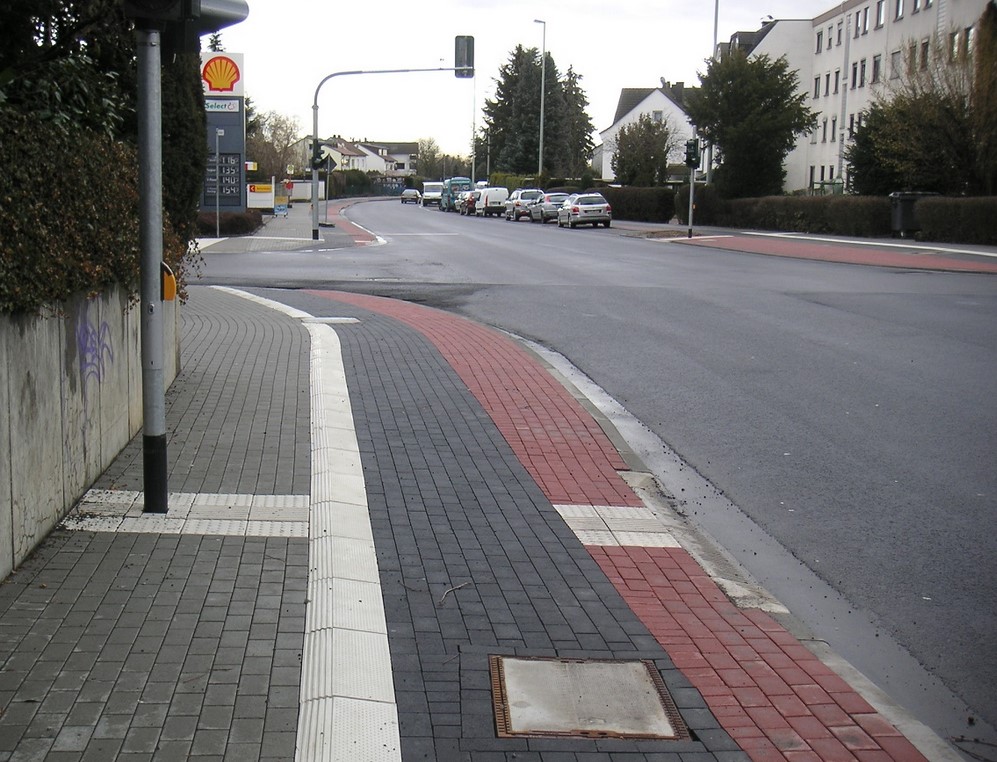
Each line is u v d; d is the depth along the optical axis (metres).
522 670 4.95
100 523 6.62
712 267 26.73
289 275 24.55
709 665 5.11
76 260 6.74
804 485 8.24
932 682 5.12
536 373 12.14
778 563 6.68
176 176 12.16
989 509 7.63
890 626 5.76
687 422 10.20
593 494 7.85
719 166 53.22
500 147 108.94
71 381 6.85
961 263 26.94
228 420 9.38
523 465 8.52
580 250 33.41
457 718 4.49
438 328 15.55
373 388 11.12
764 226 47.62
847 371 12.46
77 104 9.10
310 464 8.11
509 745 4.30
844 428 9.88
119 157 7.99
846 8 65.06
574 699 4.70
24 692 4.50
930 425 9.95
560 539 6.82
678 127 102.44
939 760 4.32
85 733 4.19
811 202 43.59
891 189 41.88
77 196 6.76
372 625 5.35
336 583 5.80
